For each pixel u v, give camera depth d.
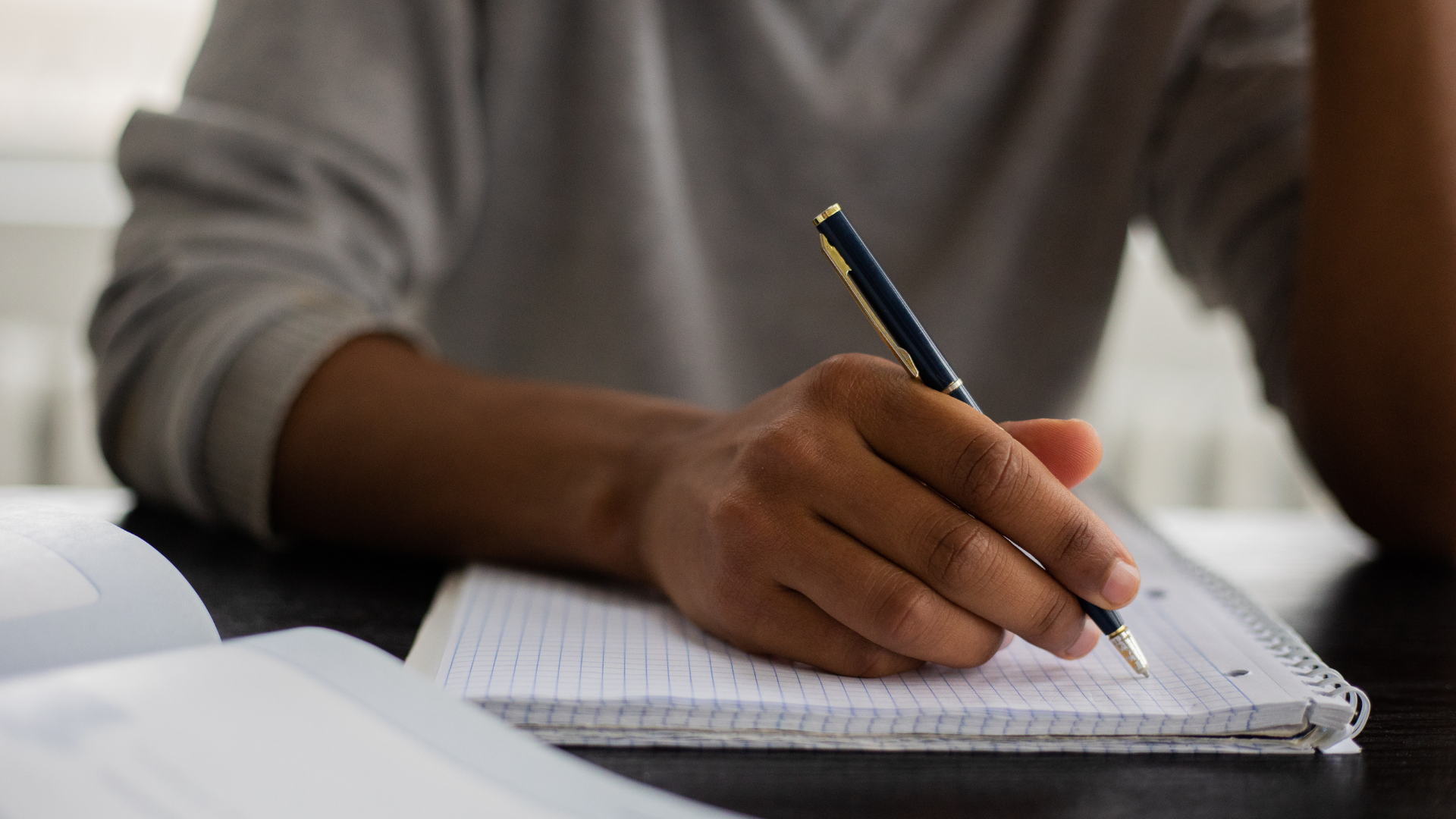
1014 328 1.04
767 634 0.38
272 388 0.59
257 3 0.78
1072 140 1.01
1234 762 0.33
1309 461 0.79
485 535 0.54
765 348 1.01
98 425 0.67
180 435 0.61
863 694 0.35
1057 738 0.34
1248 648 0.41
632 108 0.92
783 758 0.32
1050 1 0.99
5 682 0.24
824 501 0.38
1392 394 0.72
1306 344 0.77
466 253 0.95
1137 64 0.99
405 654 0.41
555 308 0.98
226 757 0.22
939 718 0.33
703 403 0.98
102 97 1.67
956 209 1.01
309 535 0.60
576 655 0.37
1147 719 0.33
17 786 0.20
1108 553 0.36
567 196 0.95
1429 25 0.74
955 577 0.36
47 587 0.29
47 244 1.62
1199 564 0.56
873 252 1.00
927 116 0.98
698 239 0.98
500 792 0.22
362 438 0.57
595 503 0.50
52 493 0.77
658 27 0.94
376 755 0.23
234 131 0.73
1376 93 0.75
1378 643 0.49
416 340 0.68
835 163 0.98
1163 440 1.73
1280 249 0.85
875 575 0.36
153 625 0.30
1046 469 0.38
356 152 0.77
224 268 0.67
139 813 0.20
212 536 0.63
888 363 0.40
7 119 1.64
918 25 0.98
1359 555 0.73
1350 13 0.76
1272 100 0.89
